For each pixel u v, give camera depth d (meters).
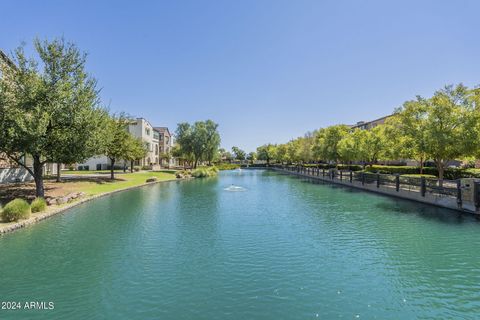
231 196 24.30
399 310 6.35
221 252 9.99
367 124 66.69
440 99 20.53
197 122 66.12
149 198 22.91
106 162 54.50
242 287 7.42
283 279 7.89
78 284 7.56
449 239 11.35
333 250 10.20
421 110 22.70
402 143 24.84
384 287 7.43
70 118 17.28
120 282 7.68
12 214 12.92
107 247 10.50
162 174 47.78
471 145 17.98
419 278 7.95
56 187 23.36
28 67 16.64
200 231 12.70
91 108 18.58
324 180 40.66
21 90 16.30
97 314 6.18
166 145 82.38
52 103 16.58
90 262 9.05
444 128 20.05
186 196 24.25
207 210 17.72
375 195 24.61
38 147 16.05
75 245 10.67
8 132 15.16
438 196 18.02
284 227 13.38
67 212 16.73
